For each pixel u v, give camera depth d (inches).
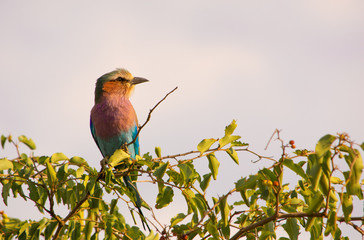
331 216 297.3
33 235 323.6
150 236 326.6
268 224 325.1
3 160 313.4
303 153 315.6
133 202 351.6
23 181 329.4
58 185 327.0
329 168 279.6
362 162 276.4
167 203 350.6
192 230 331.6
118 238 358.0
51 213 331.9
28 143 331.6
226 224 319.9
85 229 346.3
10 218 339.9
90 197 342.6
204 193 332.8
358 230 303.1
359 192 285.4
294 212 327.0
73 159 333.7
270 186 313.9
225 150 330.6
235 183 319.3
